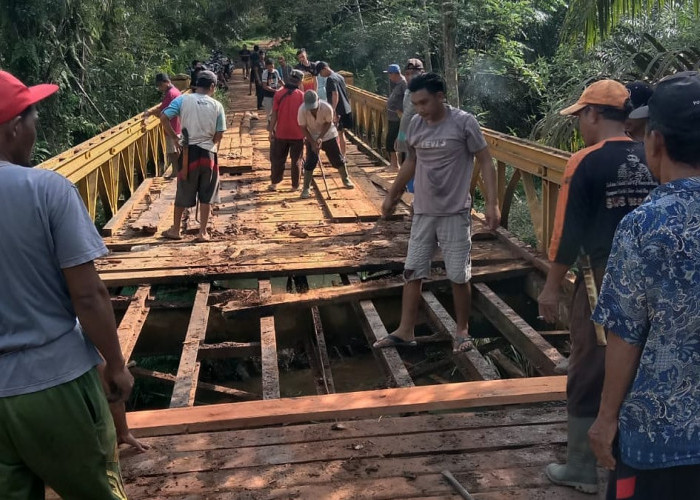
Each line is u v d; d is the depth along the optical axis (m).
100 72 15.34
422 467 3.27
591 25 6.84
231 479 3.20
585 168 2.71
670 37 9.37
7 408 1.98
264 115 19.48
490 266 6.35
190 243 7.16
